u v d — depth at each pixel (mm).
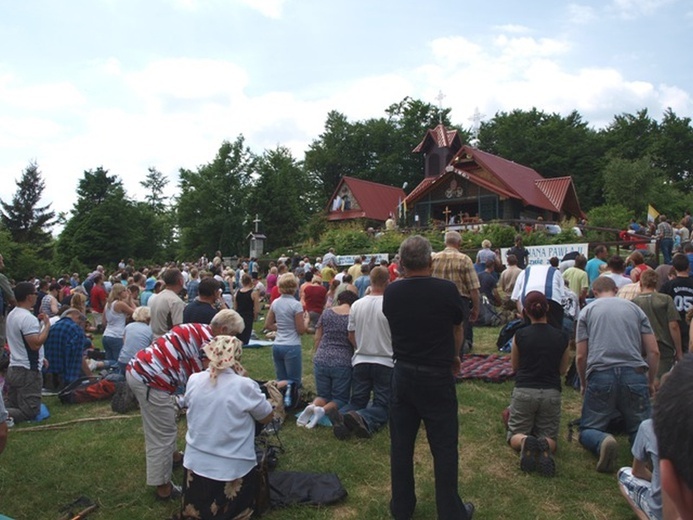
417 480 4906
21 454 5668
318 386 6477
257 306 11656
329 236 33250
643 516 3094
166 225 62156
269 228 49062
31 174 59562
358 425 5750
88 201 55625
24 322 6707
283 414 5898
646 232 25469
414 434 4023
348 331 6250
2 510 4527
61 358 8203
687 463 1087
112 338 9570
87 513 4410
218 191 51625
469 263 7125
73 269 42812
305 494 4496
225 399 3930
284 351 6902
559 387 5293
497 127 63844
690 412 1091
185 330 4602
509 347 9945
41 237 58156
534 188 36781
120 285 9781
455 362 3904
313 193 60688
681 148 61156
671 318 5766
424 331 3779
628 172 46438
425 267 3920
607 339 5047
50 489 4902
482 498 4562
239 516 3957
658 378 5727
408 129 66062
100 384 7680
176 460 5273
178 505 4562
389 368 6000
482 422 6305
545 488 4711
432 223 34438
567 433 5914
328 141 67125
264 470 4305
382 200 48125
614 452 4785
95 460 5500
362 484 4832
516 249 16922
